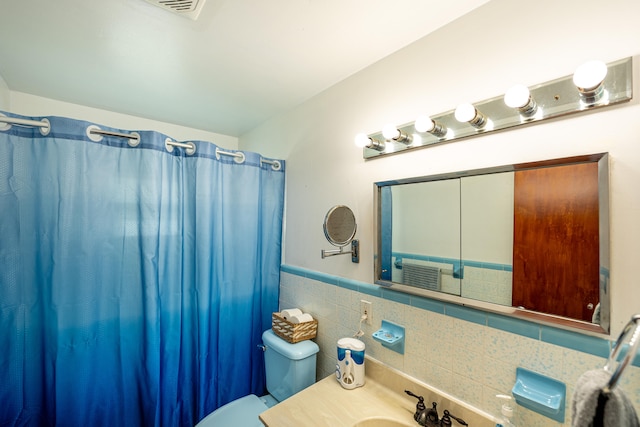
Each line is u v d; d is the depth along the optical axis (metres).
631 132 0.69
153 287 1.39
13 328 1.17
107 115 1.97
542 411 0.76
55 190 1.21
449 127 1.03
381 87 1.29
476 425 0.92
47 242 1.21
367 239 1.33
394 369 1.18
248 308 1.75
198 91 1.65
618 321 0.69
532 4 0.85
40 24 1.07
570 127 0.78
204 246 1.55
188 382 1.56
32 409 1.21
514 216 0.87
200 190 1.54
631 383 0.68
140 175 1.38
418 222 1.12
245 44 1.20
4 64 1.37
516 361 0.85
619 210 0.70
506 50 0.90
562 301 0.77
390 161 1.25
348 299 1.40
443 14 1.01
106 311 1.33
